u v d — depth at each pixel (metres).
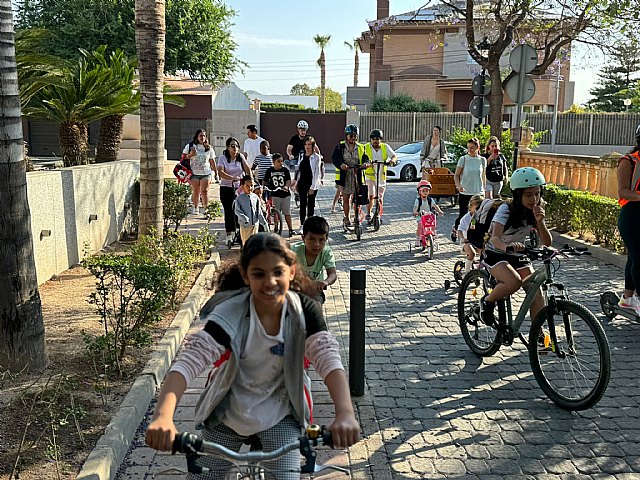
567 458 4.27
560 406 4.99
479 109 16.83
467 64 34.19
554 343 5.05
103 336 5.42
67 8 26.84
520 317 5.48
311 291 2.91
